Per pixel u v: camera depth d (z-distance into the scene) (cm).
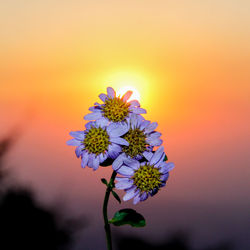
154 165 44
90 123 44
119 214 44
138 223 44
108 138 44
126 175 43
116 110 44
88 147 44
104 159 44
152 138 44
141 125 44
